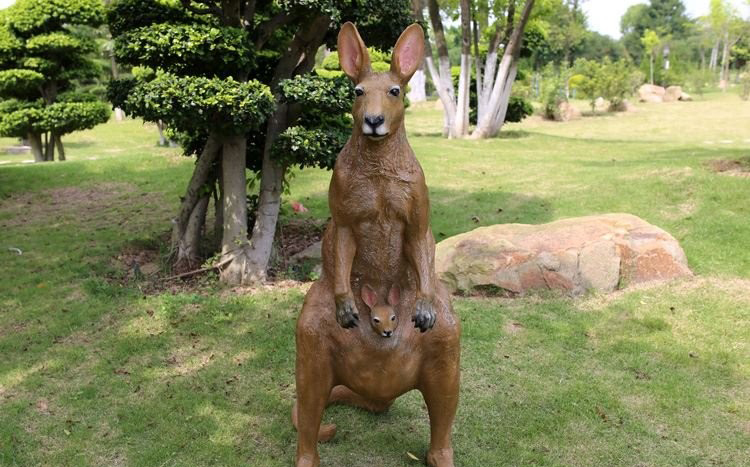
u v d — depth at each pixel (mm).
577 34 49281
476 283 6672
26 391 4910
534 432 4289
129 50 6223
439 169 13438
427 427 4406
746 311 6031
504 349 5527
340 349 3324
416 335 3338
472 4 19047
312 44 7152
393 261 3346
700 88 43688
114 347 5617
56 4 14914
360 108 3084
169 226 9656
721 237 7895
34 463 4020
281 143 6500
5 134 16312
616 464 3963
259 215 7219
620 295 6512
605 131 23125
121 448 4176
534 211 9781
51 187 12398
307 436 3557
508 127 23688
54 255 8320
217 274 7207
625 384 4914
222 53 6309
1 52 15148
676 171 10969
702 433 4270
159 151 15539
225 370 5211
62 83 17188
